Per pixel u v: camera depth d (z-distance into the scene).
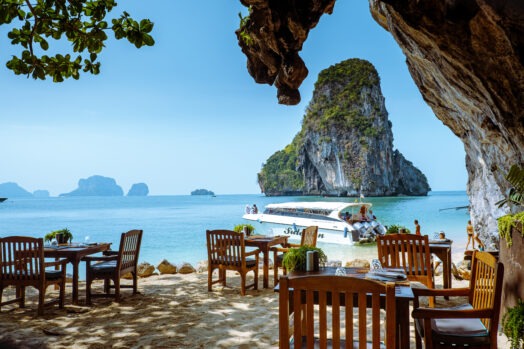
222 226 28.91
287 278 2.32
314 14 6.56
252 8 6.80
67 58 4.77
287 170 150.38
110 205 93.62
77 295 5.88
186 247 16.78
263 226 28.03
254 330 4.55
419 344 3.15
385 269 3.84
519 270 3.75
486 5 4.19
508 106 4.93
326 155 111.94
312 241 7.73
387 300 2.17
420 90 8.38
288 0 6.37
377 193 110.06
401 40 6.25
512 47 4.41
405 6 4.88
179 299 6.11
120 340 4.25
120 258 5.98
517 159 5.97
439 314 2.70
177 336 4.37
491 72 4.81
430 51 5.52
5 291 6.86
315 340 2.79
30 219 42.19
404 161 127.62
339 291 2.25
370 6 7.23
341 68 120.19
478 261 3.23
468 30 4.62
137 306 5.69
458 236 19.55
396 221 31.09
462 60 4.97
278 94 7.76
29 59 4.62
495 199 9.40
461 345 2.71
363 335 2.22
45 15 4.48
